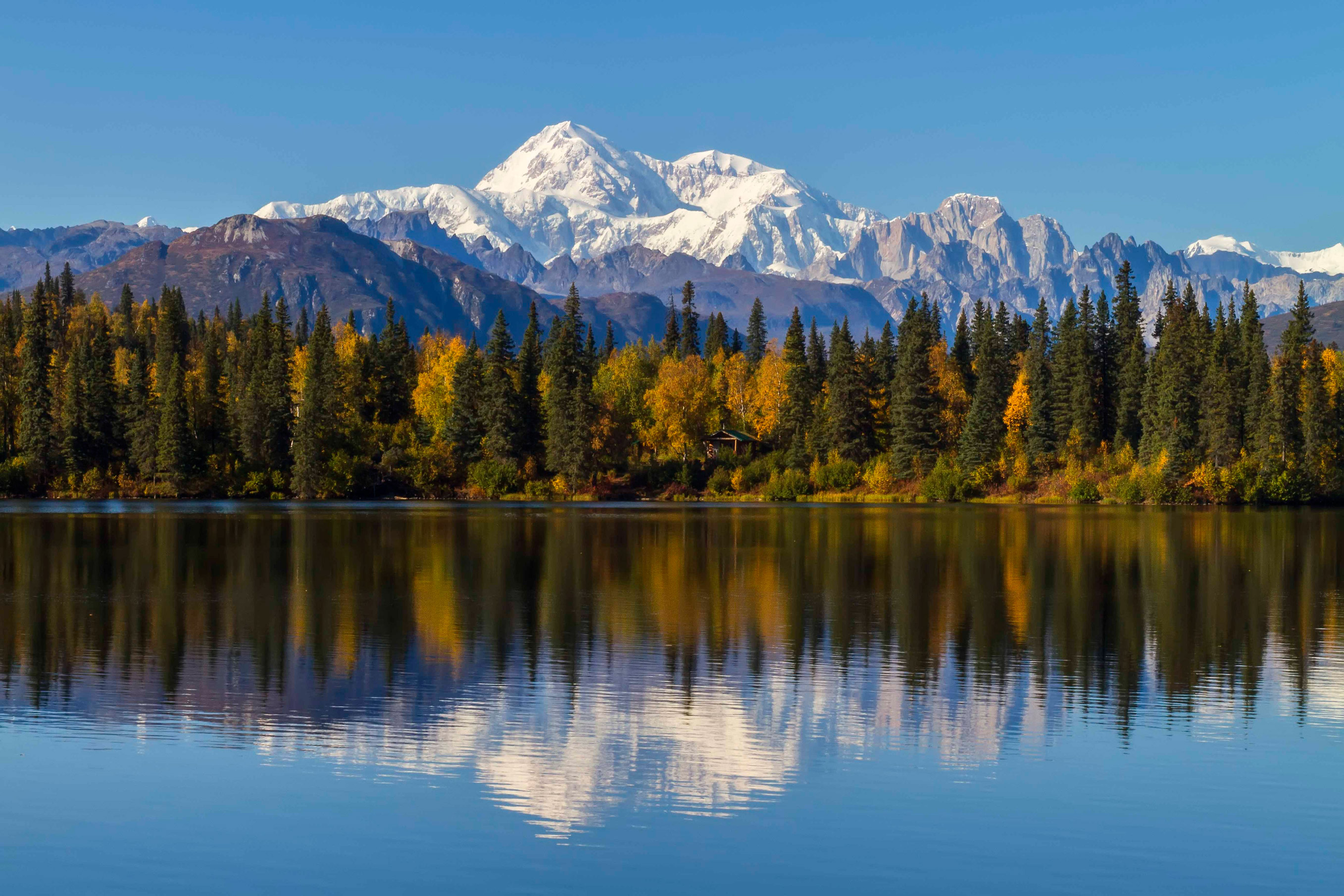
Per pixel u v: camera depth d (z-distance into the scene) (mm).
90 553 69500
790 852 20969
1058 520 112250
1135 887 19797
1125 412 160500
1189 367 148875
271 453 159750
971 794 23953
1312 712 30312
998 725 29016
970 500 157625
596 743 27109
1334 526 102938
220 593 51688
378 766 25312
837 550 74875
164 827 21906
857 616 45500
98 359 160875
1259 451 147125
